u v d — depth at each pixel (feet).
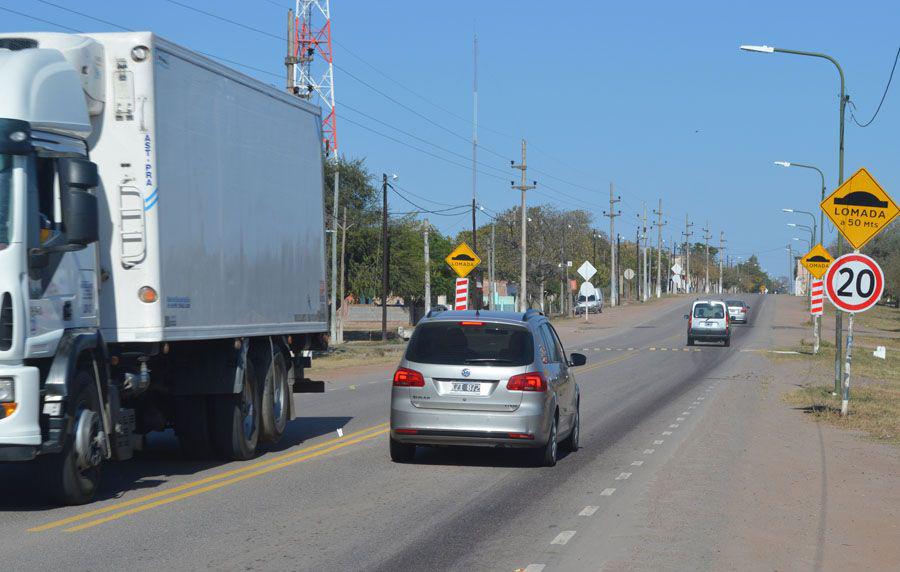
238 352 43.52
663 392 86.02
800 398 77.56
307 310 52.85
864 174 57.36
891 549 28.40
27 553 26.53
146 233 35.88
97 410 34.01
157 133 36.37
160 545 27.66
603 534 29.76
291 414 51.31
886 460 45.78
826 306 337.31
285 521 31.17
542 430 41.75
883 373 114.73
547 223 283.59
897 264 307.58
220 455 44.34
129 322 35.88
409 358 42.42
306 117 52.95
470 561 26.30
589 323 256.52
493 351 41.96
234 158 43.47
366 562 26.07
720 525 31.22
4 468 41.14
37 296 30.60
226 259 42.45
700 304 169.89
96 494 35.63
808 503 35.17
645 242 400.88
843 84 76.02
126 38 35.96
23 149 29.81
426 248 218.59
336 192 173.47
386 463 43.91
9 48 33.53
